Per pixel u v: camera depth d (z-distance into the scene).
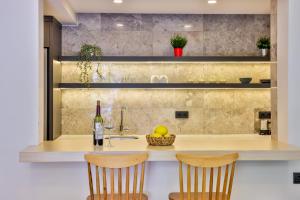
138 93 5.27
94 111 5.23
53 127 4.59
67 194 3.25
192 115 5.27
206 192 3.15
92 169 3.27
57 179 3.25
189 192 2.76
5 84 3.24
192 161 2.69
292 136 3.31
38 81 3.25
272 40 3.69
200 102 5.27
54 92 4.66
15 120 3.24
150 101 5.27
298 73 3.29
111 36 5.19
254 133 5.27
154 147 3.14
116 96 5.26
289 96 3.30
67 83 4.90
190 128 5.27
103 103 5.24
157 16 5.21
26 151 2.91
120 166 2.68
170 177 3.30
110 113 5.24
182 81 5.27
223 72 5.28
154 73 5.27
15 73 3.24
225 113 5.28
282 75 3.42
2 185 3.23
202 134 5.26
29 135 3.25
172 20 5.22
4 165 3.24
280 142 3.44
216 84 4.95
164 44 5.22
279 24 3.47
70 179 3.25
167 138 3.21
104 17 5.17
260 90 5.29
